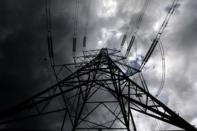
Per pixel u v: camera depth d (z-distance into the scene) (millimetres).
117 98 10883
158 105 8242
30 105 7598
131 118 9297
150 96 8977
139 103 8367
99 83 11164
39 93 8547
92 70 12539
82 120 10836
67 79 10523
